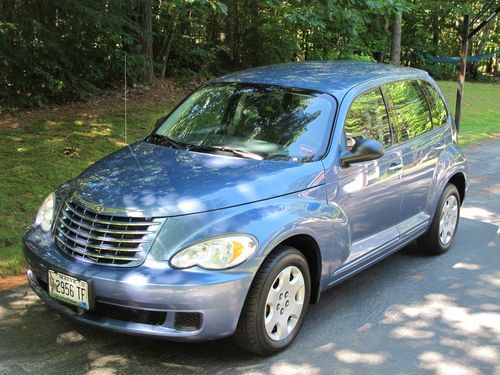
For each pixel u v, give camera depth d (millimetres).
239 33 16078
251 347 3506
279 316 3619
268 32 15531
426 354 3742
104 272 3277
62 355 3561
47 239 3691
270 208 3551
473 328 4133
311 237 3760
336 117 4238
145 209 3346
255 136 4242
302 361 3588
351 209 4211
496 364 3654
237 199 3482
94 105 10828
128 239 3314
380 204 4562
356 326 4098
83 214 3521
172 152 4152
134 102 11391
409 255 5648
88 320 3354
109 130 9281
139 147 4375
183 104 4949
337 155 4105
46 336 3783
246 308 3393
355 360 3631
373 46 17000
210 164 3881
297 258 3664
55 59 10586
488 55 22875
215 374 3414
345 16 9367
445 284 4926
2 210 5891
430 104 5566
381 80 4867
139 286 3170
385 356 3693
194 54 14891
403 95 5125
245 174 3721
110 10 11062
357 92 4516
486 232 6414
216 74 15602
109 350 3641
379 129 4645
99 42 11594
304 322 4133
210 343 3764
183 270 3203
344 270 4184
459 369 3574
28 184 6652
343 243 4102
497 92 23156
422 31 27328
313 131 4184
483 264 5430
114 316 3348
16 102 10148
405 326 4125
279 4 9414
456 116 13523
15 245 5191
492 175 9383
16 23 9773
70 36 10883
